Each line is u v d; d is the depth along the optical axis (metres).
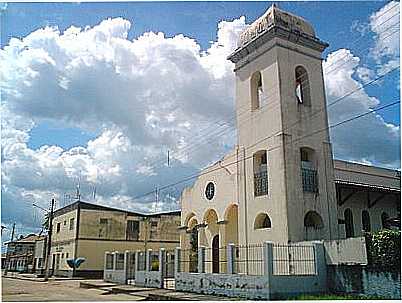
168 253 29.97
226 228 28.42
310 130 26.16
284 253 21.17
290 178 24.48
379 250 18.39
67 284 36.19
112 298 22.58
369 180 31.84
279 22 26.66
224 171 28.97
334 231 25.28
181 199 33.53
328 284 20.28
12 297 23.19
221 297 21.05
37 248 64.44
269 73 26.50
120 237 49.62
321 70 27.80
